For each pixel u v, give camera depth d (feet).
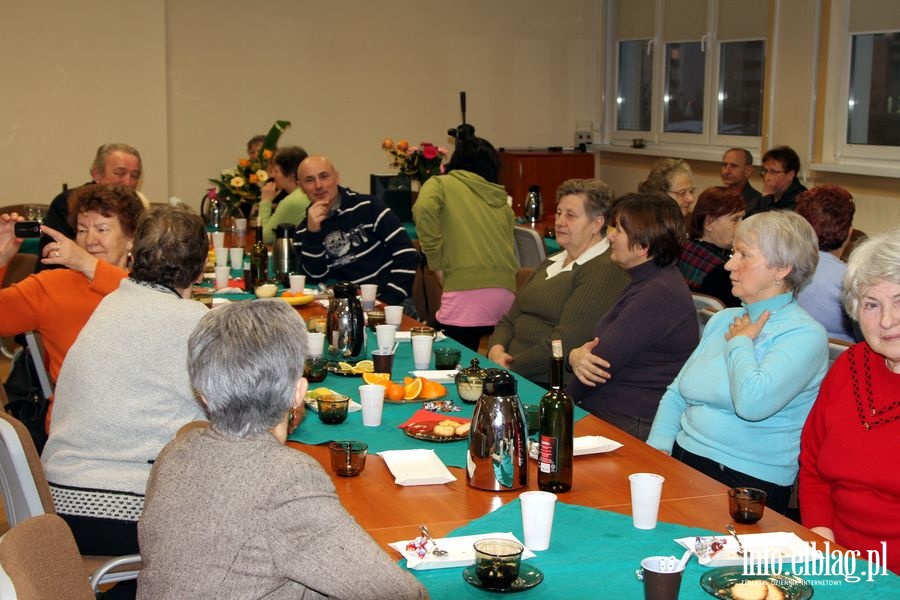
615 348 9.27
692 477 6.61
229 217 19.81
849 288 6.34
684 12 24.14
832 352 8.14
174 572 4.40
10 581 3.83
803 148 20.30
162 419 6.86
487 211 14.33
